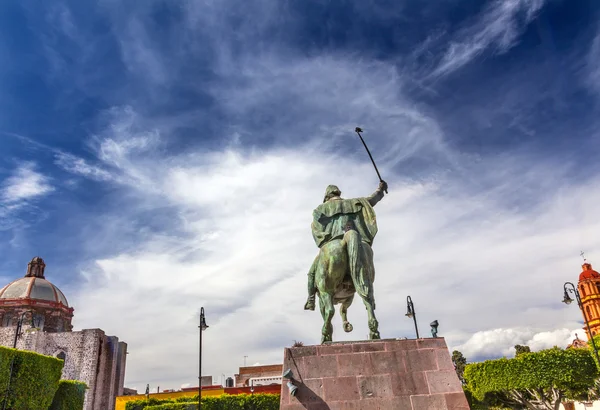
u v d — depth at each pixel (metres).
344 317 11.65
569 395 22.81
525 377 21.81
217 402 34.56
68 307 72.12
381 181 12.12
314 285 10.99
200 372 24.53
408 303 19.30
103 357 64.69
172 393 51.31
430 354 8.95
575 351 20.94
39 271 74.19
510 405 25.28
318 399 8.49
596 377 20.17
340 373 8.74
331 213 10.97
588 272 62.84
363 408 8.39
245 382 56.62
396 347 9.02
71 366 60.88
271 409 34.75
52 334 62.78
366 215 10.98
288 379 8.69
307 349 9.03
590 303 60.31
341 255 10.29
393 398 8.48
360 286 9.98
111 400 64.75
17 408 26.47
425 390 8.55
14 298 67.00
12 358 26.53
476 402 26.20
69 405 36.38
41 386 28.56
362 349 9.01
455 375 8.73
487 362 24.03
